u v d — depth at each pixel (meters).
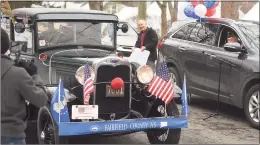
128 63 5.61
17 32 6.47
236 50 7.49
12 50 6.48
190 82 8.62
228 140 6.62
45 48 6.41
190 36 8.90
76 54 6.29
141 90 5.77
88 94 5.21
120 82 5.47
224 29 8.12
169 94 5.64
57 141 5.16
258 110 7.15
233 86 7.55
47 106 5.32
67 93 5.36
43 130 5.58
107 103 5.55
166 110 5.73
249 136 6.86
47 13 6.48
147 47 8.61
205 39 8.45
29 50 6.46
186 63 8.70
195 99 9.69
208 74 8.12
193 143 6.43
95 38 6.79
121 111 5.65
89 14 6.78
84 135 5.29
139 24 8.73
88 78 5.24
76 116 5.15
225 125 7.52
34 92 3.68
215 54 7.96
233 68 7.53
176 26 9.62
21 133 3.72
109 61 5.48
